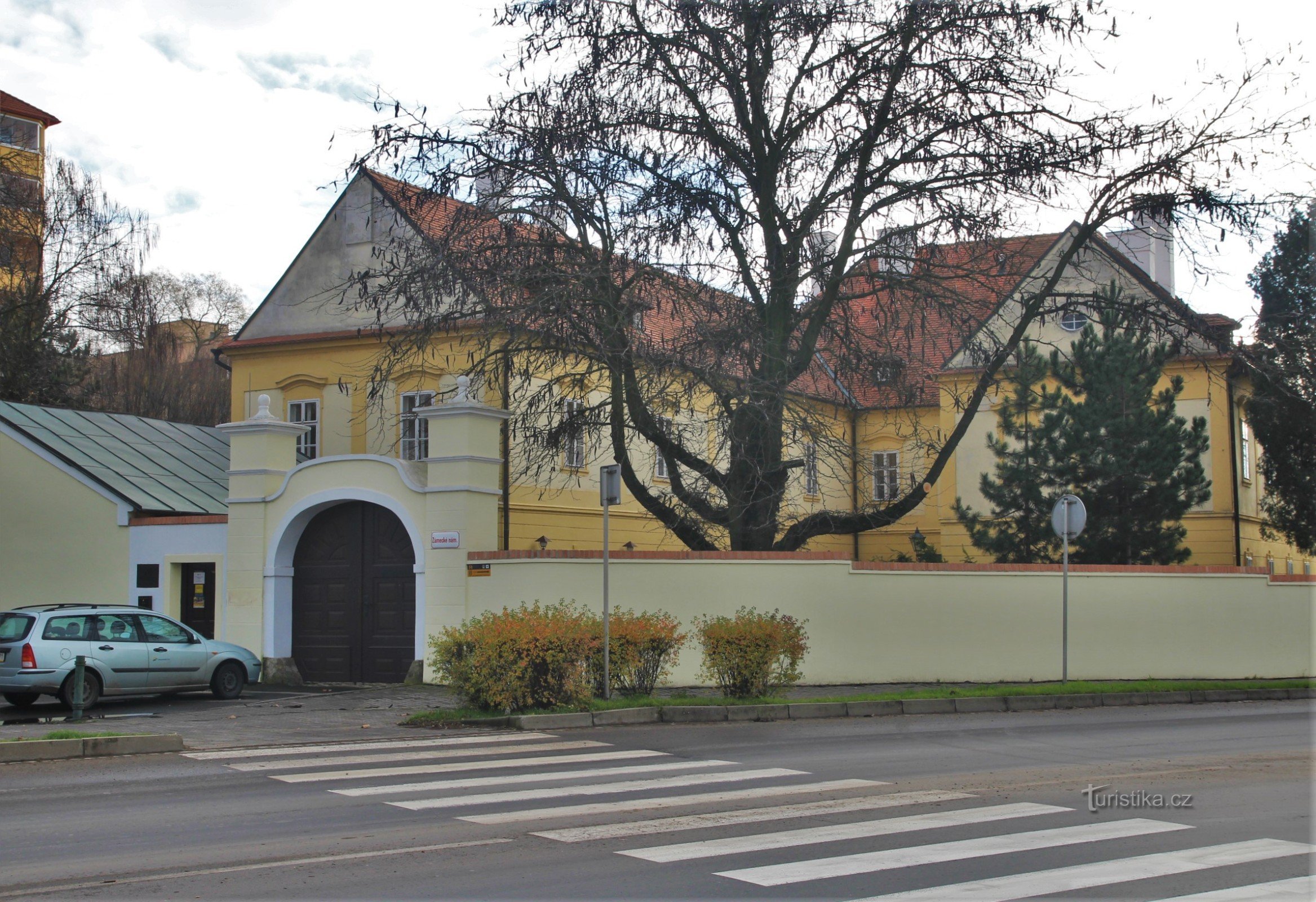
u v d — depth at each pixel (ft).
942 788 33.91
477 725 50.16
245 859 24.73
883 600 69.77
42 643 58.08
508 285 60.44
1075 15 62.49
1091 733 48.85
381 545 71.67
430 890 22.12
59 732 45.32
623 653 55.42
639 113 63.67
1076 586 74.43
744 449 62.28
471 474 68.23
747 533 70.49
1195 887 22.21
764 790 33.50
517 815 29.63
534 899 21.45
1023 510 89.25
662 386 60.08
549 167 62.39
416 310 63.67
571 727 49.73
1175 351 71.20
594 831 27.55
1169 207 64.34
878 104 64.34
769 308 65.41
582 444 76.13
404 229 70.49
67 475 82.53
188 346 185.26
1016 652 72.49
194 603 77.15
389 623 70.95
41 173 140.05
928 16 63.00
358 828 27.96
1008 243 67.51
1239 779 35.78
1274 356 72.08
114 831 27.73
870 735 47.39
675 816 29.45
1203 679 75.82
